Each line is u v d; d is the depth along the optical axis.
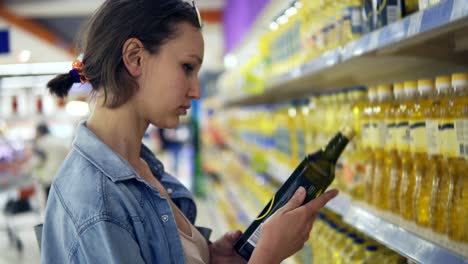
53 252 1.08
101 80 1.12
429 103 1.25
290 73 2.24
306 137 2.52
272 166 3.17
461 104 1.11
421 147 1.28
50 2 9.83
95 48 1.12
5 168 7.96
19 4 9.95
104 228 0.98
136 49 1.10
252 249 1.24
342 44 1.66
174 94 1.12
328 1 1.84
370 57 1.43
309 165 1.24
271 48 3.15
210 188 7.80
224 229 4.71
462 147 1.10
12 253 6.05
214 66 15.95
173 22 1.12
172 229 1.12
